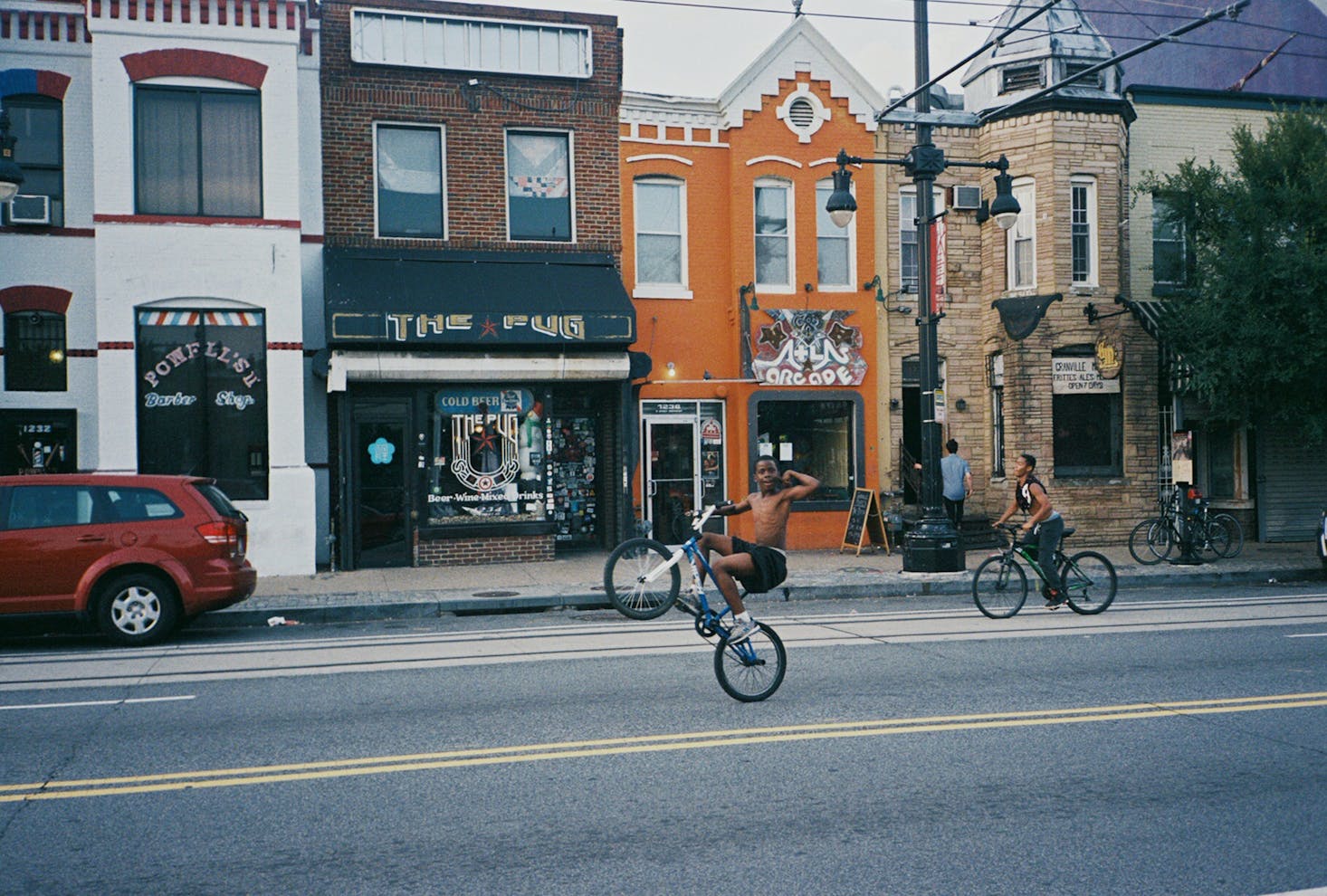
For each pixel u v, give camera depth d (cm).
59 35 1593
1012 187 1980
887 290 1986
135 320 1522
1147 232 2058
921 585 1485
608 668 905
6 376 1577
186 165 1557
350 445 1617
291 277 1574
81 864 469
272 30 1576
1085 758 629
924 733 684
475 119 1767
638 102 1866
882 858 476
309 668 921
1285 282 1638
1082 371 1947
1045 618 1202
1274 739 671
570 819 527
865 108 1966
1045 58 1948
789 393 1916
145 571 1079
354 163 1714
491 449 1691
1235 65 2595
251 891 440
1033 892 439
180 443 1547
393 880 452
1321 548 1623
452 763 622
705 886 445
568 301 1694
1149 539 1761
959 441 2014
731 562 777
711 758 629
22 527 1054
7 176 1285
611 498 1880
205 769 611
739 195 1905
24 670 928
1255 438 2123
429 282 1666
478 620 1262
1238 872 461
